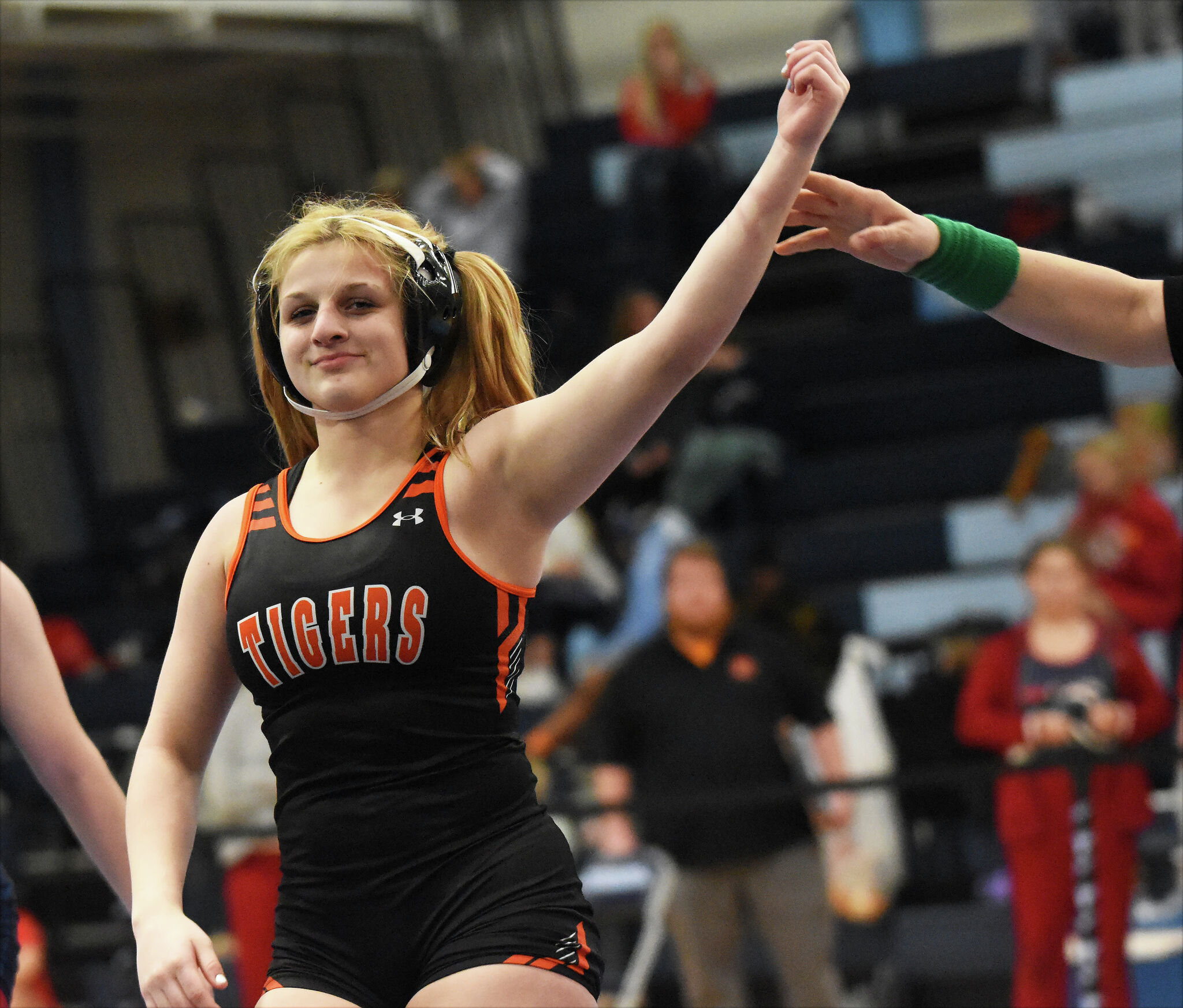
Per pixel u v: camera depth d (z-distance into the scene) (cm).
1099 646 1385
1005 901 1712
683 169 2917
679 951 1401
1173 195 2852
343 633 552
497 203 2833
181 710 604
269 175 3494
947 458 2416
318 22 3316
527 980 531
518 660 580
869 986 1691
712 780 1369
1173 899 1566
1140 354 650
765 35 3494
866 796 1622
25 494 3400
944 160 3020
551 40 3556
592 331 2867
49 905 1838
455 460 573
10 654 684
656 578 1989
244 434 3083
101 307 3506
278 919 573
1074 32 3231
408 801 550
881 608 2202
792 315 2973
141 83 3384
